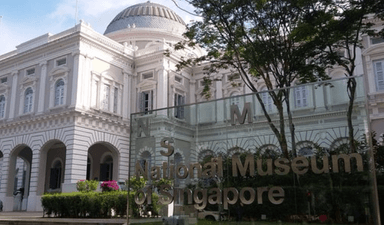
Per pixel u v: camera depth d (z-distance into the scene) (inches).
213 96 1179.3
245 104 331.0
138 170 367.9
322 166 286.0
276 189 295.7
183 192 334.0
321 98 302.7
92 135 1013.2
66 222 424.5
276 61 500.4
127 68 1173.1
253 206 300.8
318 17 453.4
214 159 327.3
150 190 352.8
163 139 362.3
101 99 1055.0
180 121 359.6
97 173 1168.8
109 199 483.5
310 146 298.0
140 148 374.0
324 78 548.1
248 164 312.3
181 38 1443.2
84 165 977.5
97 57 1066.7
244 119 328.2
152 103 1139.3
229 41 523.2
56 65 1056.2
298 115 308.3
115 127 1093.8
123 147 1110.4
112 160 1162.0
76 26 1049.5
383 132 833.5
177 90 1186.6
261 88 1074.1
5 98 1154.0
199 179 329.7
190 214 326.3
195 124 350.6
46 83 1059.9
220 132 336.5
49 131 1016.9
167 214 337.7
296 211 286.0
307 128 302.5
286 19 480.4
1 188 1079.6
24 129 1079.0
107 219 452.8
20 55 1123.9
